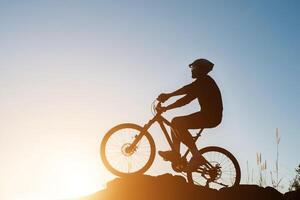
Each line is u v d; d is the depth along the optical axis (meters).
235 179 10.72
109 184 10.23
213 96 10.38
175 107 10.45
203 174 10.58
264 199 10.12
